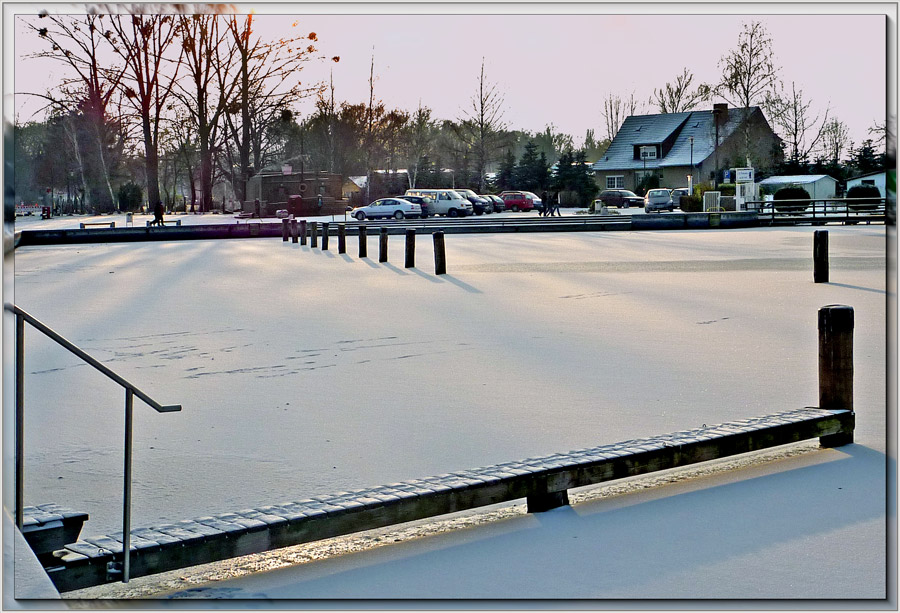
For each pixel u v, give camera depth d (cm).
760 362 1014
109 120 6538
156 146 6444
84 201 7531
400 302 1591
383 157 9406
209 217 6372
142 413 816
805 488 570
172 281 2023
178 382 948
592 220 4244
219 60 6372
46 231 3744
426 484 502
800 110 7650
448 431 734
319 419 782
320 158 8469
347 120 8481
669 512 533
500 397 855
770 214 4366
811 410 670
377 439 713
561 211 7044
